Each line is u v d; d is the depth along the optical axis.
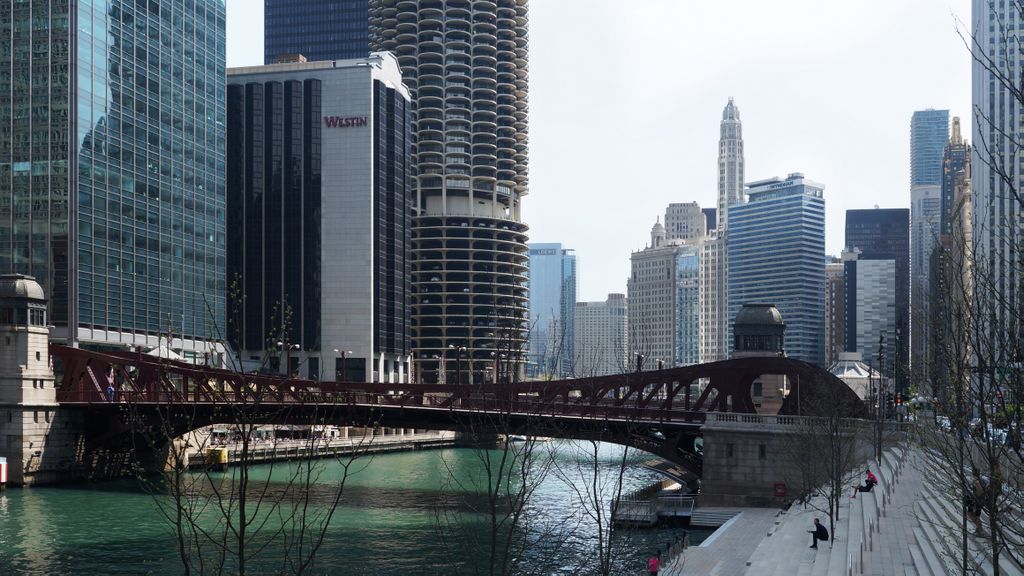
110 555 77.75
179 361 127.19
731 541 78.38
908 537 61.25
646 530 93.19
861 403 106.62
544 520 91.94
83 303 163.12
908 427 100.69
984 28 136.25
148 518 95.62
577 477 137.00
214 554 76.75
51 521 94.19
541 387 98.00
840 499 86.50
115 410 125.88
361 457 181.38
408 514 99.19
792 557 63.91
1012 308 29.20
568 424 101.88
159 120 184.62
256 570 71.12
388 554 78.44
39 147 163.50
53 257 161.75
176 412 114.94
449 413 110.19
